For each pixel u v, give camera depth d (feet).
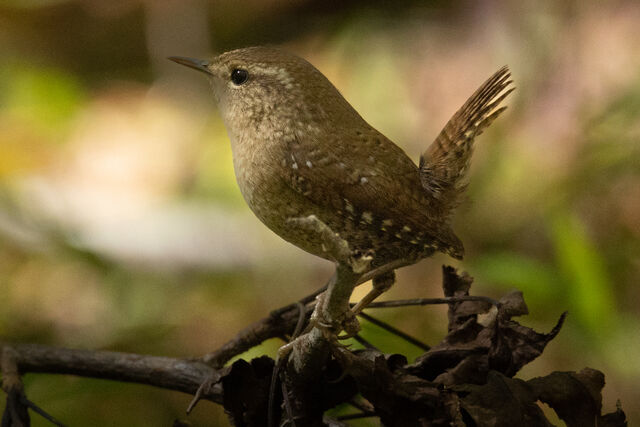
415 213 18.29
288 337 17.54
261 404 15.29
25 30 49.16
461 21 42.75
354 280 12.41
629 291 28.94
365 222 18.20
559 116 35.78
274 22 50.11
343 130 18.81
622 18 37.81
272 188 18.57
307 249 18.98
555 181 33.71
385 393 13.73
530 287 23.88
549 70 37.24
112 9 49.73
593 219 32.37
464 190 19.74
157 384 17.62
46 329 31.37
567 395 13.70
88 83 49.11
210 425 26.68
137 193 39.86
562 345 26.37
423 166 19.56
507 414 13.34
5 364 17.16
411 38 43.37
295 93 18.75
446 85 40.78
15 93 44.50
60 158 41.32
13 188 35.76
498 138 35.83
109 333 30.35
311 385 14.90
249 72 19.33
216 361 17.54
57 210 36.76
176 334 31.22
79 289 33.27
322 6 48.34
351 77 43.42
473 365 14.21
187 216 36.42
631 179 32.71
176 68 47.93
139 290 32.53
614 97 34.91
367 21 44.91
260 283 34.63
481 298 14.97
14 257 33.58
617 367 24.29
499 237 33.63
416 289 33.22
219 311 33.50
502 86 19.47
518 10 39.91
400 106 40.98
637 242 30.91
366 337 21.72
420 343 17.30
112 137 43.75
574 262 23.08
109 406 25.08
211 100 46.19
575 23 38.19
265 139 18.75
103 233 34.63
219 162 40.75
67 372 17.93
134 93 47.88
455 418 13.56
